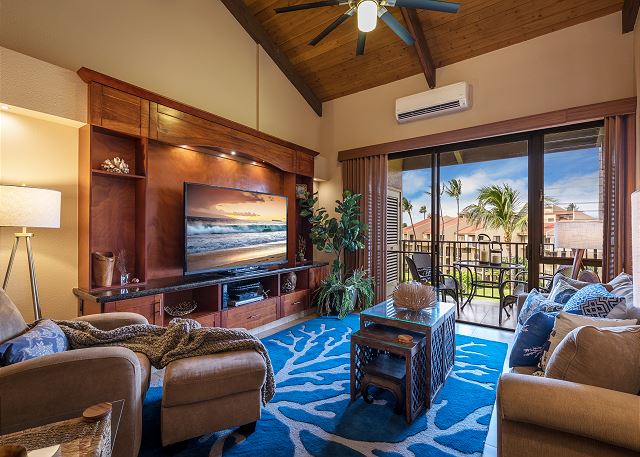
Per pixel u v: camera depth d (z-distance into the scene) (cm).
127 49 289
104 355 136
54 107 224
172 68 324
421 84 418
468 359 278
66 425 101
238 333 184
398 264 475
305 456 158
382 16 250
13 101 208
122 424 136
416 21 349
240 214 356
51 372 126
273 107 437
